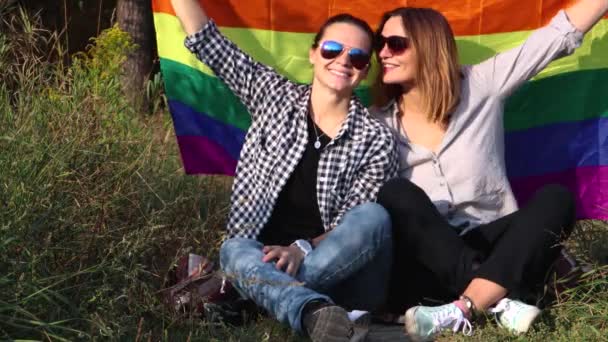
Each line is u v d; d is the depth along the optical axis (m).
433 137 4.49
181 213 4.76
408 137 4.51
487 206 4.44
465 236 4.33
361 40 4.34
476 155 4.41
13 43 5.19
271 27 4.90
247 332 3.97
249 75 4.49
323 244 4.02
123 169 4.45
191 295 4.04
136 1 8.57
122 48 5.07
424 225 4.11
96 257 4.01
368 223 4.01
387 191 4.17
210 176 5.64
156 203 4.72
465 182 4.41
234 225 4.39
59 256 3.95
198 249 4.70
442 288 4.25
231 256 4.02
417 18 4.44
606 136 4.93
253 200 4.38
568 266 4.31
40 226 3.83
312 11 4.91
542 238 3.98
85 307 3.74
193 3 4.46
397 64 4.45
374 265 4.11
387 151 4.34
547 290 4.33
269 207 4.34
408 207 4.11
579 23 4.45
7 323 3.44
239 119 4.91
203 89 4.87
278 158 4.34
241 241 4.09
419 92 4.47
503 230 4.27
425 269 4.25
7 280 3.51
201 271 4.18
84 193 4.13
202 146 4.93
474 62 4.96
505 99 4.55
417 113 4.53
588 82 4.91
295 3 4.89
